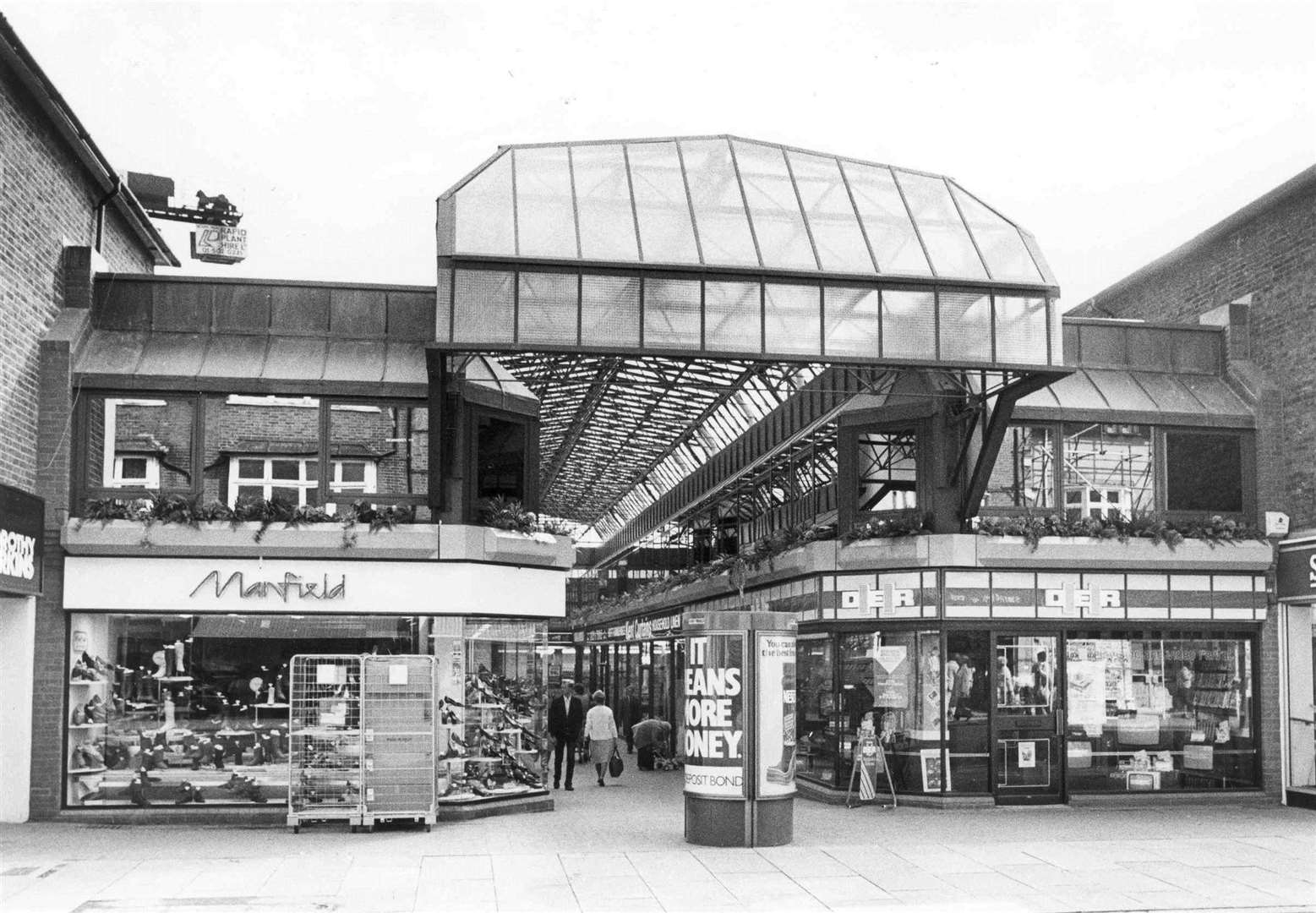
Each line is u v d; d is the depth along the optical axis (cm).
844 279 1591
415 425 1691
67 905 1099
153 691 1598
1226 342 1989
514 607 1723
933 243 1678
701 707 1449
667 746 2597
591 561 5541
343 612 1625
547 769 1888
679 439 3152
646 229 1595
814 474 2309
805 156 1783
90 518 1580
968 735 1775
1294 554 1825
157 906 1094
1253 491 1914
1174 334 2002
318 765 1513
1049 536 1797
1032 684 1797
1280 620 1862
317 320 1747
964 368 1611
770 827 1429
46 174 1634
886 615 1816
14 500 1451
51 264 1644
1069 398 1892
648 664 3347
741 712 1437
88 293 1686
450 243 1521
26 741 1561
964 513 1791
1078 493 1864
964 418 1812
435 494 1639
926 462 1825
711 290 1561
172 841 1442
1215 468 1914
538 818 1666
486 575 1675
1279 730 1848
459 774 1664
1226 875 1262
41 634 1578
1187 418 1900
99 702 1588
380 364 1709
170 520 1589
